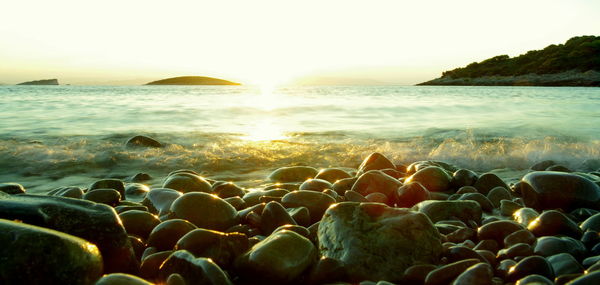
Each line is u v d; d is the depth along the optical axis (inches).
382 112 681.0
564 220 143.3
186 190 200.7
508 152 349.1
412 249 118.0
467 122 550.6
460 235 142.3
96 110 647.8
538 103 914.7
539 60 4488.2
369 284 105.1
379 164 266.1
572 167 319.0
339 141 392.2
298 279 110.6
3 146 338.0
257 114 626.8
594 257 120.6
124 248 109.4
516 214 169.5
